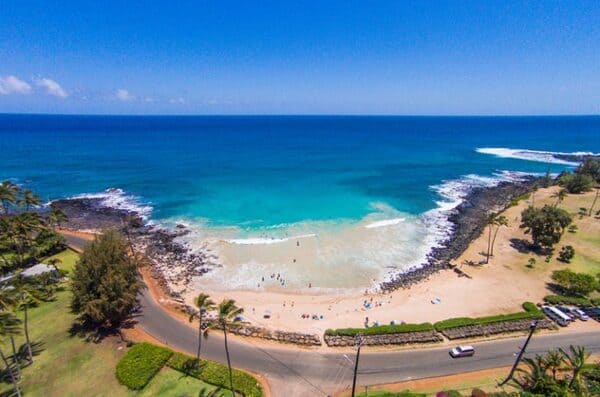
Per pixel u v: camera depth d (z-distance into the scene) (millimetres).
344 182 129625
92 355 43875
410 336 47375
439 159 182000
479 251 74812
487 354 44750
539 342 46781
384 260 71250
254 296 59219
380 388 39531
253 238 80188
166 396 37594
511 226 86875
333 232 83750
